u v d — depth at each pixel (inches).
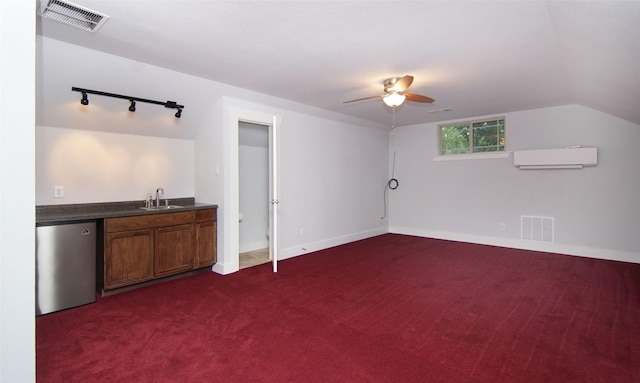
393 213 271.9
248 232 204.5
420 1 79.1
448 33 97.0
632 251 177.0
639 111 145.5
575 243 193.2
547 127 199.3
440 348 88.3
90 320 105.0
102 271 126.6
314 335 95.3
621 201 179.3
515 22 89.7
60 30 94.3
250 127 189.9
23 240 55.4
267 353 85.4
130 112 139.9
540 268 165.8
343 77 138.9
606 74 113.3
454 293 130.0
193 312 111.3
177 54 112.9
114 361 81.4
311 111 197.9
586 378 74.6
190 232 150.4
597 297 125.0
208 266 159.8
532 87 153.0
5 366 54.4
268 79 141.5
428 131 249.9
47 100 118.2
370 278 149.4
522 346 89.1
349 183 233.6
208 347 88.4
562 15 81.3
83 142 139.3
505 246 216.8
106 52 110.7
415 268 165.9
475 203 229.1
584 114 187.8
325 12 84.7
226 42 103.3
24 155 55.2
